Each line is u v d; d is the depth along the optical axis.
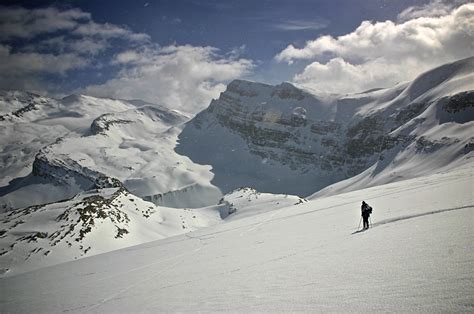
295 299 13.25
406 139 192.00
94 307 20.59
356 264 16.33
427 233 18.98
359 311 10.62
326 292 13.20
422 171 148.62
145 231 91.81
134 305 18.67
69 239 72.06
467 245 14.77
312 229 34.78
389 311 10.12
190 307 15.52
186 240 51.53
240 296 15.55
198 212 133.88
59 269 47.03
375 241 20.61
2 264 63.44
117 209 92.62
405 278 12.52
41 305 24.88
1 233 75.00
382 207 37.03
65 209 83.12
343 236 26.05
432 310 9.54
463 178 49.31
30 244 69.25
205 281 20.98
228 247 35.31
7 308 26.50
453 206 26.09
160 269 30.31
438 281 11.42
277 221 50.34
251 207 128.25
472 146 140.38
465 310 9.11
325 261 18.73
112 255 51.44
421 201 33.81
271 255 25.08
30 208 92.56
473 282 10.66
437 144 162.12
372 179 186.00
